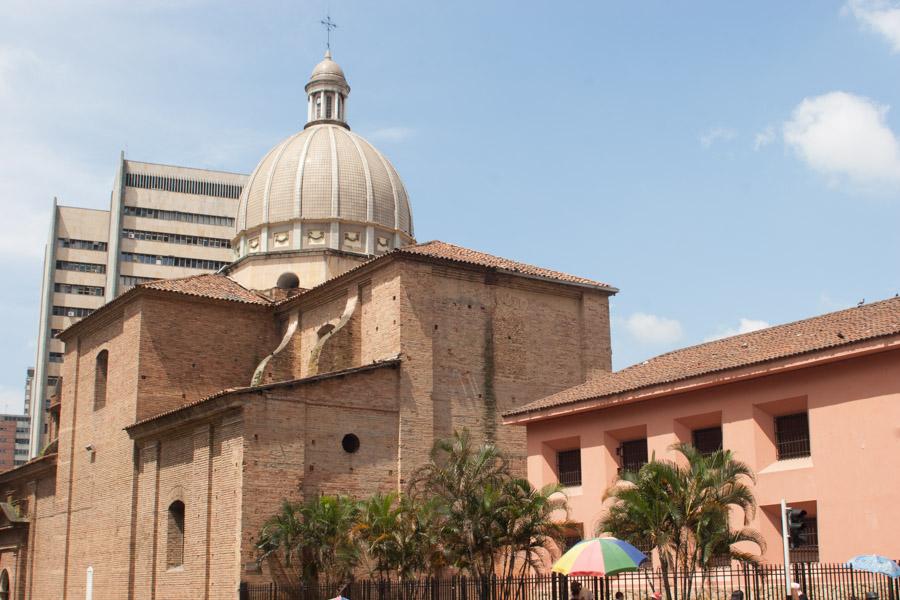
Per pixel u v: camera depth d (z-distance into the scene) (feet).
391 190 200.13
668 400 113.70
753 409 104.99
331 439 133.49
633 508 91.20
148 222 365.61
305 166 195.00
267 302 172.14
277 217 193.98
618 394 116.57
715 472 91.45
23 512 199.21
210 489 134.21
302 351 165.48
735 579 102.06
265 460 128.36
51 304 363.76
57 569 178.60
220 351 166.61
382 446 137.08
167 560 143.54
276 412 130.41
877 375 94.53
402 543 116.16
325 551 120.26
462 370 146.00
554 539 113.70
